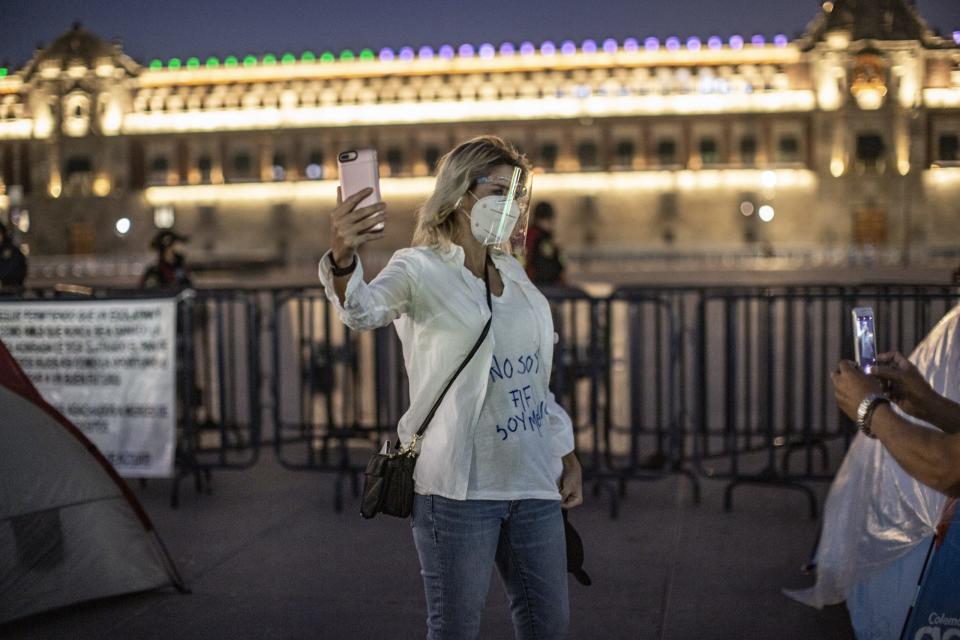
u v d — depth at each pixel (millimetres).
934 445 2285
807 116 72562
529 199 2943
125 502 4828
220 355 7098
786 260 62094
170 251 9617
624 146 74562
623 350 10797
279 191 76000
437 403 2803
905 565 3947
